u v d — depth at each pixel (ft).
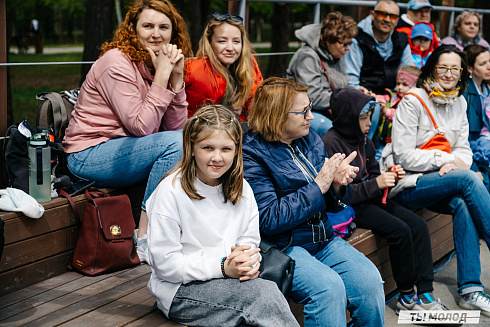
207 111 8.32
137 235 11.00
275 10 39.50
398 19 18.51
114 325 8.54
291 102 9.84
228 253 8.53
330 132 12.16
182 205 8.30
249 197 8.97
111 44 11.36
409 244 12.13
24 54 70.49
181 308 8.36
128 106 10.88
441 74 13.37
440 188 13.04
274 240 9.88
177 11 12.08
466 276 12.94
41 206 10.07
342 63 16.63
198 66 13.00
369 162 12.97
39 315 8.92
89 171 11.08
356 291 9.96
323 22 16.07
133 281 10.20
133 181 11.16
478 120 16.97
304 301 9.30
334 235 10.85
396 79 16.52
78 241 10.53
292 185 9.97
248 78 13.56
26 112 39.11
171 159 10.61
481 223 12.79
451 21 24.57
